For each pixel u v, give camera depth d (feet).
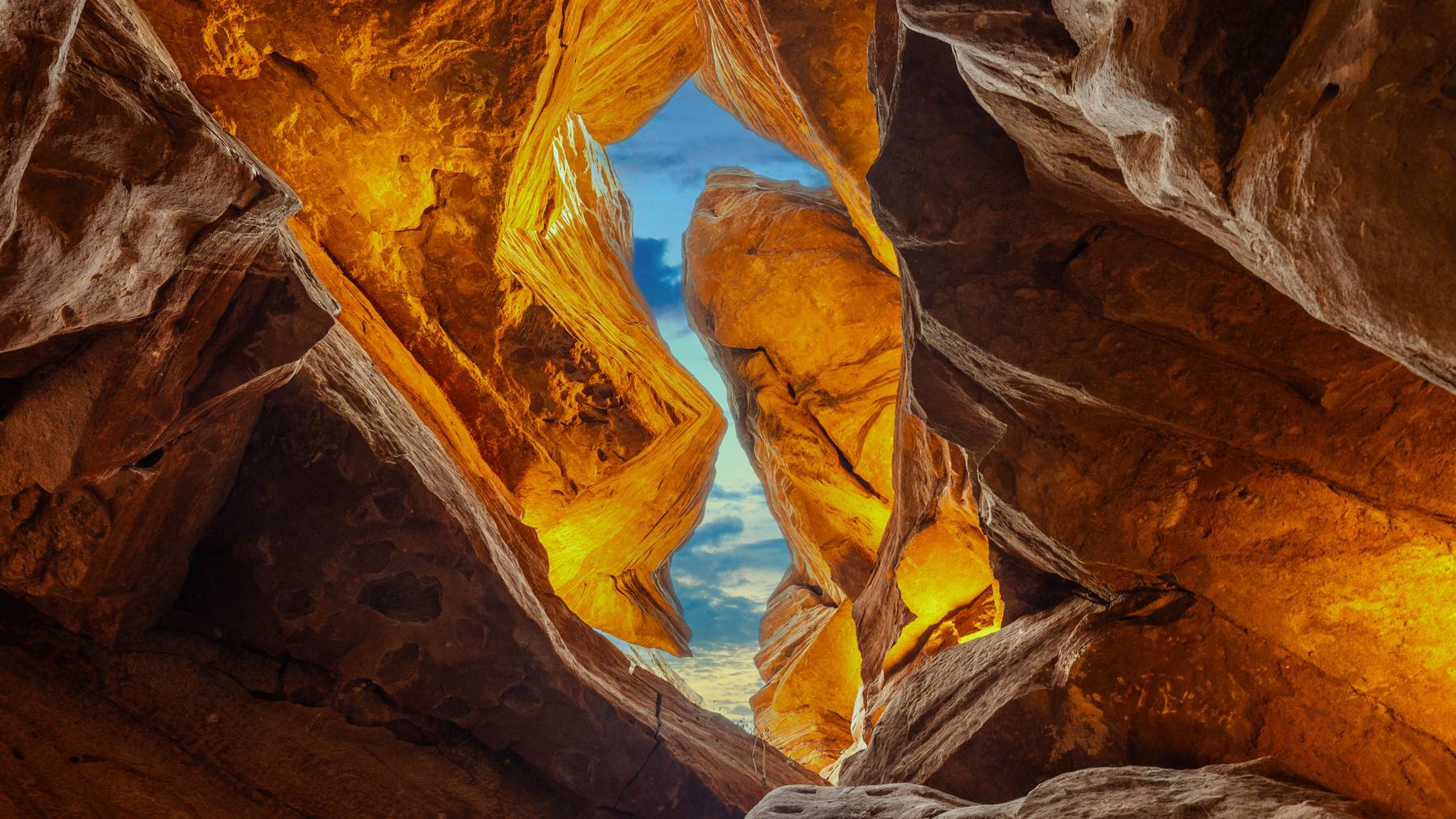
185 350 13.85
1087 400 16.48
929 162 17.20
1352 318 6.99
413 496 18.53
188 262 12.31
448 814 19.36
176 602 18.49
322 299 15.53
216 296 13.65
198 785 17.06
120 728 16.90
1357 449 14.57
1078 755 16.60
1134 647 16.53
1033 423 17.62
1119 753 16.25
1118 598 17.40
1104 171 13.69
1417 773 14.34
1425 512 14.28
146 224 10.94
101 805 15.78
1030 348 16.55
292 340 15.02
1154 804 12.38
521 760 20.86
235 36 27.63
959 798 17.22
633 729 21.75
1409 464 14.17
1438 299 6.08
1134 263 15.37
